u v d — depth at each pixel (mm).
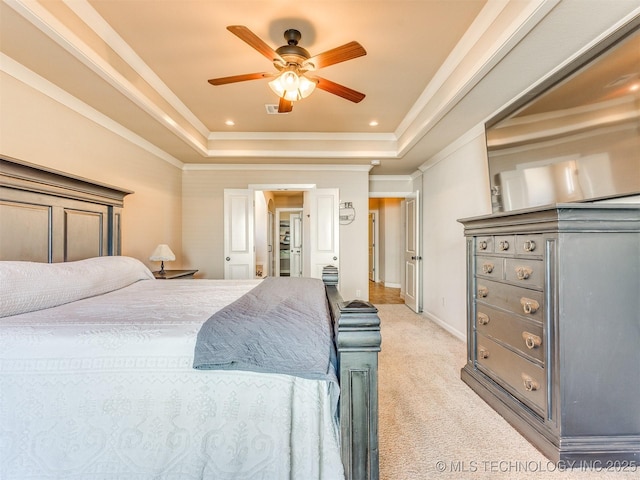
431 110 2900
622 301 1519
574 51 1802
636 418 1522
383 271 8094
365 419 943
